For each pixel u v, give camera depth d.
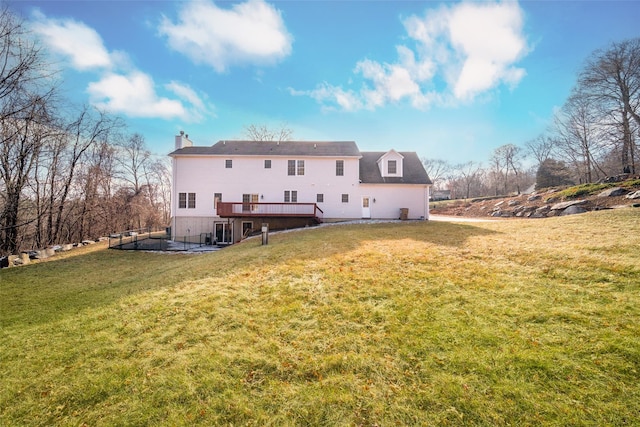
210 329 4.66
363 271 6.72
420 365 3.52
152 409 3.13
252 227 20.05
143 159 32.06
